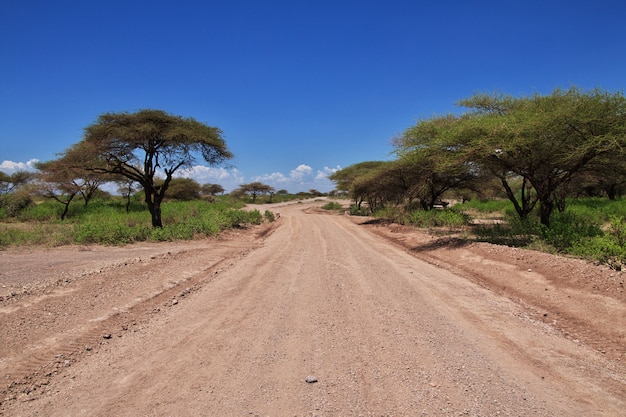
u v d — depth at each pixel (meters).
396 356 4.43
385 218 27.97
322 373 4.00
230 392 3.61
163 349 4.67
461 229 19.45
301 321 5.66
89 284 7.33
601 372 4.21
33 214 26.38
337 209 54.78
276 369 4.09
